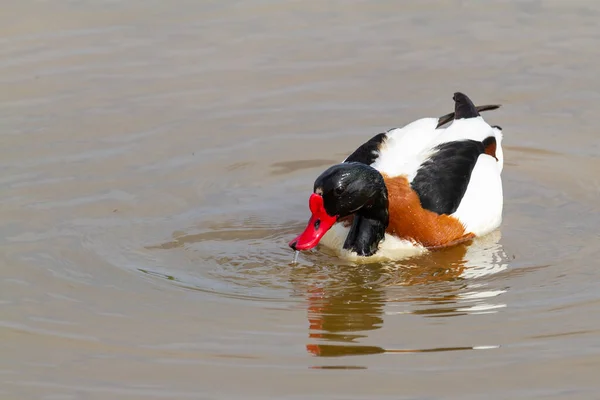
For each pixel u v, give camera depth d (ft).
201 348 30.60
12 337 31.42
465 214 39.27
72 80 51.70
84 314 32.96
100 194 42.65
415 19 58.13
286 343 30.99
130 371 29.30
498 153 42.86
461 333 31.42
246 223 41.06
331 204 36.70
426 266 37.58
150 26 57.21
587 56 53.52
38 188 42.80
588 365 29.14
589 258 37.37
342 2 59.77
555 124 48.52
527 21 57.47
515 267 37.01
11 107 49.21
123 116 48.78
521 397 27.58
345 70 53.06
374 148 41.09
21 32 56.13
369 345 30.81
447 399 27.58
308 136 47.91
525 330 31.45
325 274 36.83
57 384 28.71
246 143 47.34
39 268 36.37
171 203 42.34
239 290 35.22
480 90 50.98
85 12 58.59
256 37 56.13
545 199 43.01
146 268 36.83
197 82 51.90
